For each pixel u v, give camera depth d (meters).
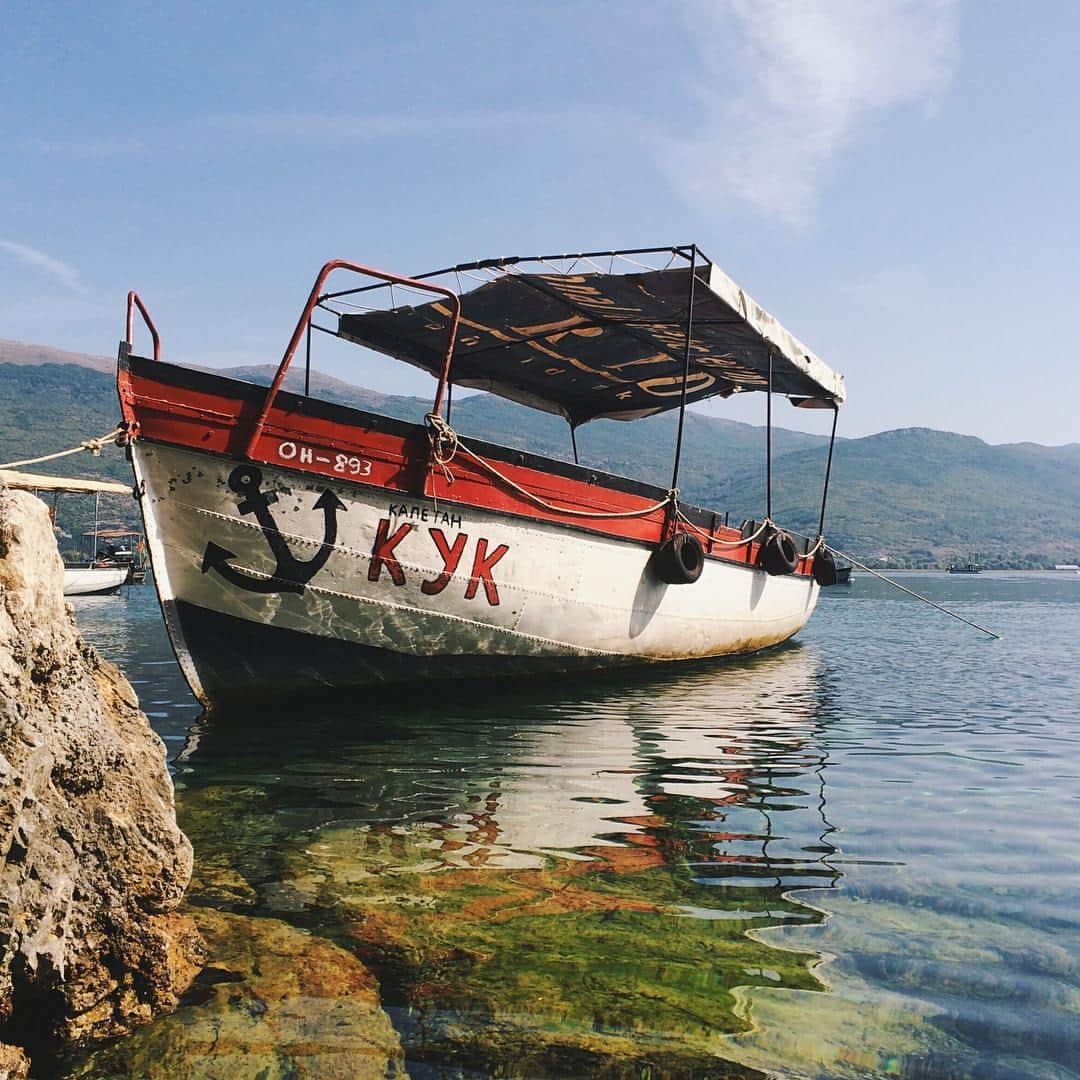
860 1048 2.67
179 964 2.99
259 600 7.88
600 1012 2.84
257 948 3.21
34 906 2.50
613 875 4.12
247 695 8.26
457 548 8.69
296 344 7.53
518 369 13.84
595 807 5.30
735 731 7.79
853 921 3.62
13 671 2.54
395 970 3.10
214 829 4.74
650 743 7.20
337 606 8.19
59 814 2.70
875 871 4.23
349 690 8.72
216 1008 2.79
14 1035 2.57
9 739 2.45
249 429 7.49
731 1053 2.62
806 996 2.98
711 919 3.61
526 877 4.07
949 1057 2.63
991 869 4.28
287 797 5.41
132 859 2.87
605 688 10.14
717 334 11.19
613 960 3.21
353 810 5.14
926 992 3.02
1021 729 8.09
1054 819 5.16
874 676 12.01
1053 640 18.02
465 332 12.03
